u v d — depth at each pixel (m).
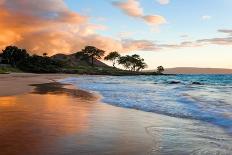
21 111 13.51
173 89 35.81
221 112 14.66
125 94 26.58
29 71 145.88
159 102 19.67
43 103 17.17
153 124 11.49
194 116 13.77
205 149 7.67
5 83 40.88
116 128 10.25
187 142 8.45
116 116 13.21
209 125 11.46
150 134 9.42
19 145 7.43
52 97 21.59
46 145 7.49
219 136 9.37
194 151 7.44
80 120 11.61
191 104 18.42
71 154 6.77
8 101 17.88
